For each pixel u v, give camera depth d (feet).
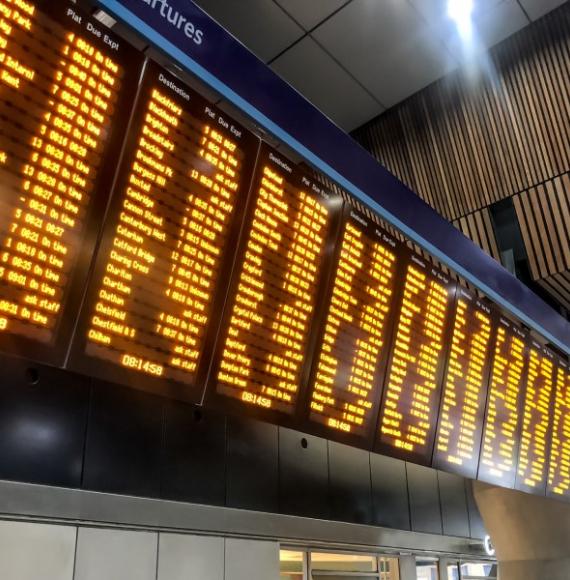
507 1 24.72
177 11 10.78
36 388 9.99
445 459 16.16
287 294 12.34
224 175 11.23
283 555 13.93
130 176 9.73
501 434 18.53
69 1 9.16
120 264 9.55
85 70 9.29
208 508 11.97
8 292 8.26
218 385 10.96
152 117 10.12
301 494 14.11
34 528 9.45
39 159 8.67
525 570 20.18
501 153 27.71
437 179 29.48
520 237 28.73
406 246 15.48
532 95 26.68
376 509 16.11
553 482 20.92
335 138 14.07
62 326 8.79
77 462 10.23
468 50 26.89
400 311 15.06
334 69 27.37
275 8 24.11
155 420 11.63
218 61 11.44
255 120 12.26
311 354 12.76
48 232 8.71
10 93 8.41
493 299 19.40
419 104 29.60
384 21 24.94
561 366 22.18
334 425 13.14
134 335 9.67
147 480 11.18
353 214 14.10
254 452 13.34
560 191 26.48
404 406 14.98
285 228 12.41
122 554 10.50
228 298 11.21
